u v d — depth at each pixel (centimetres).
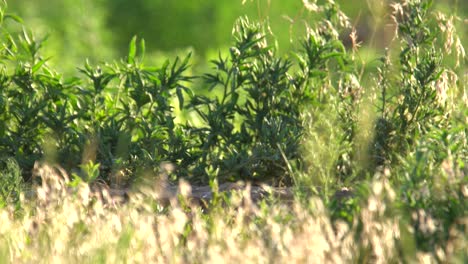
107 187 1018
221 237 734
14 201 927
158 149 1092
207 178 1090
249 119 1131
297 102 1127
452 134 973
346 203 834
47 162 1055
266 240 744
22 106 1100
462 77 1148
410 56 1095
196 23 3045
